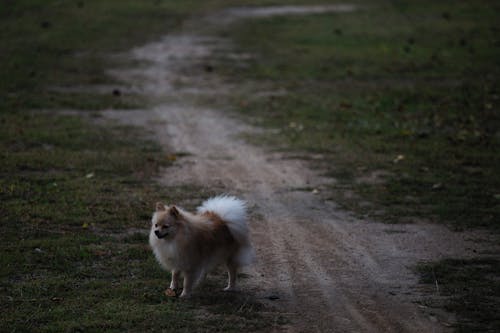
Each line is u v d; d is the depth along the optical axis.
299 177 15.05
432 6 45.66
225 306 8.39
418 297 8.88
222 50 32.91
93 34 34.97
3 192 12.62
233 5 47.22
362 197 13.60
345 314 8.30
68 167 14.91
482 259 10.27
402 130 19.33
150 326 7.67
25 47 30.72
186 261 8.23
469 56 30.89
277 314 8.23
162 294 8.65
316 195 13.76
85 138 17.80
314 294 8.95
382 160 16.38
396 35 36.16
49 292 8.54
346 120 20.84
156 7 44.47
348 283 9.37
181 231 8.17
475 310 8.42
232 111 22.16
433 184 14.44
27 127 18.53
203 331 7.61
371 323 8.05
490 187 14.22
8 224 11.00
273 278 9.51
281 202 13.28
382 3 47.78
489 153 17.08
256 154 17.08
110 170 14.86
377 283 9.38
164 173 15.03
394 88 25.41
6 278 8.92
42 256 9.70
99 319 7.78
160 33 36.62
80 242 10.41
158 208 8.41
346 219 12.30
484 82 26.19
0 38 32.28
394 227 11.86
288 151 17.36
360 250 10.73
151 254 10.11
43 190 13.03
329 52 32.34
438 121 20.59
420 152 17.14
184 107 22.61
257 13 44.06
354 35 36.44
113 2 44.75
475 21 39.69
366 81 26.81
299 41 35.06
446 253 10.59
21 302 8.21
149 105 22.69
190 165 15.88
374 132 19.33
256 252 10.57
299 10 45.41
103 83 25.72
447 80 26.70
